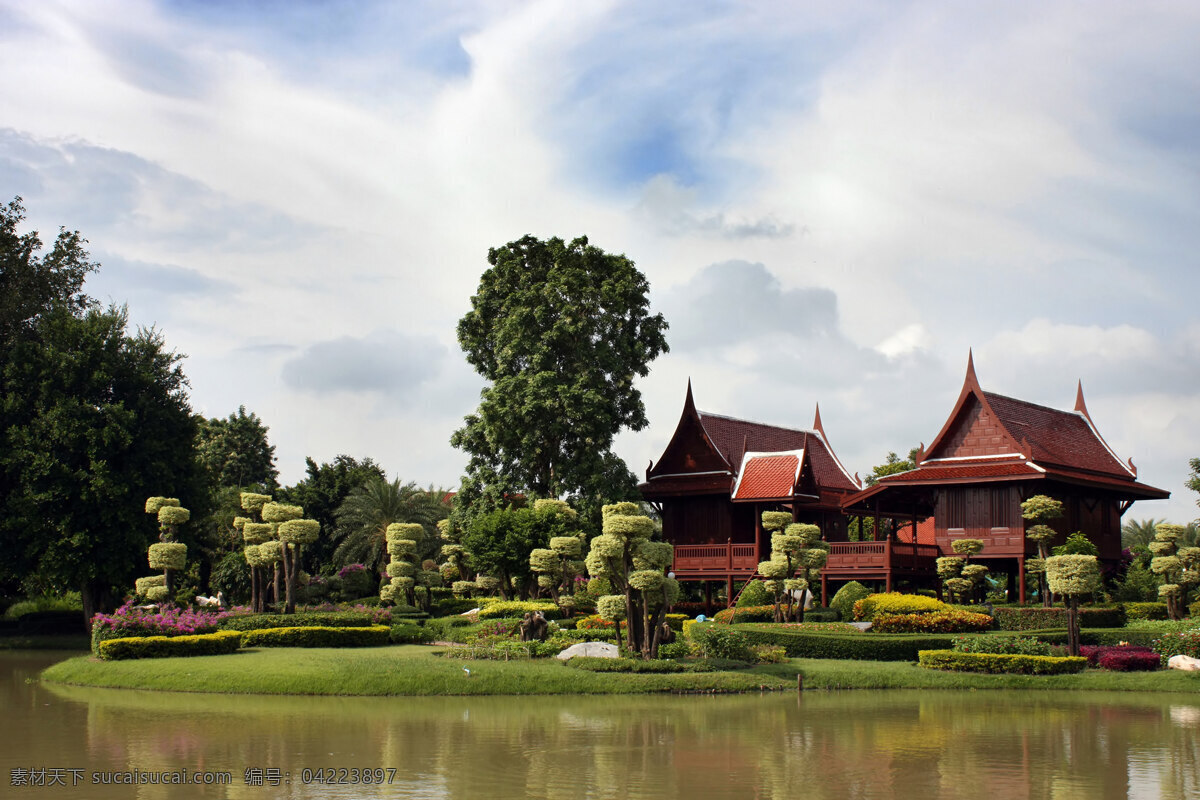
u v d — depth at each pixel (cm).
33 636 4619
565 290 5162
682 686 2627
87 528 4366
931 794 1531
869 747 1898
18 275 5022
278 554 3531
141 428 4594
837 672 2884
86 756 1733
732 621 3978
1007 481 4266
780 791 1536
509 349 5150
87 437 4375
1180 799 1511
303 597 4047
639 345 5416
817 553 3697
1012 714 2342
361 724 2062
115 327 4769
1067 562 3108
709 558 4850
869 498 4697
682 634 3553
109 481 4316
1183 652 3131
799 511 5075
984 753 1856
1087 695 2728
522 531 4456
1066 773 1688
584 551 4841
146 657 2897
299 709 2264
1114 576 4847
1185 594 4309
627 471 5225
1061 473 4316
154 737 1905
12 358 4569
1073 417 5334
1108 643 3412
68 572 4325
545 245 5419
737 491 4972
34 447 4341
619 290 5281
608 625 3600
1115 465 5103
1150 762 1784
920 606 3628
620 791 1520
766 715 2266
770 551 5022
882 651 3178
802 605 3828
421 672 2588
